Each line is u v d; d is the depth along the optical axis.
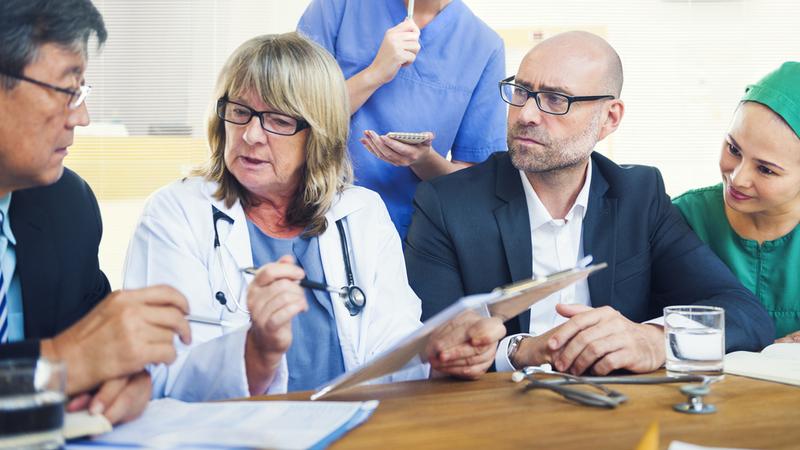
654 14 4.75
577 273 1.26
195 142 4.84
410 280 1.92
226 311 1.56
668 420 1.12
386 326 1.66
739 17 4.77
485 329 1.36
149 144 4.80
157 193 1.66
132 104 4.82
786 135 1.84
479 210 1.93
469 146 2.42
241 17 4.80
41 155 1.20
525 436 1.04
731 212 2.08
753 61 4.79
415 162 2.20
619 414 1.15
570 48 1.85
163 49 4.81
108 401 1.04
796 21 4.75
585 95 1.84
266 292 1.27
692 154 4.86
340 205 1.72
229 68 1.61
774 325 1.98
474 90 2.39
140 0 4.77
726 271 1.94
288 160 1.61
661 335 1.49
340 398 1.25
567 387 1.27
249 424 1.05
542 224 1.94
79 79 1.22
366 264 1.68
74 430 0.97
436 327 1.16
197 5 4.78
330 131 1.65
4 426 0.85
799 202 1.99
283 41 1.62
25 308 1.36
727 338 1.69
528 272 1.89
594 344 1.43
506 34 4.66
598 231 1.94
